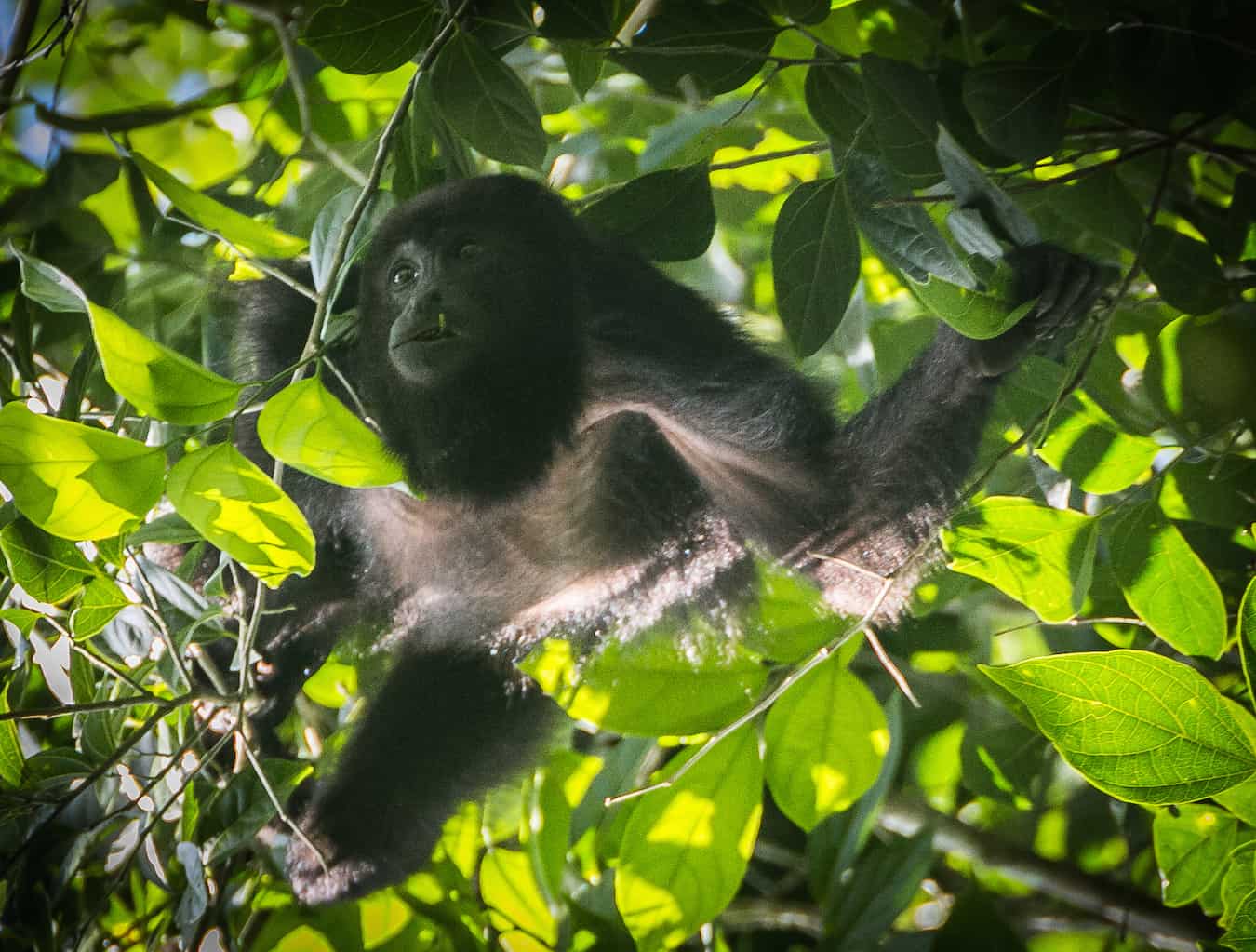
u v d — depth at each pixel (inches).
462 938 332.2
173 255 286.2
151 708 280.8
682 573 349.4
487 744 364.8
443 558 357.1
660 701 303.1
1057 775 356.8
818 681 295.7
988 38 278.5
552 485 343.3
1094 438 270.1
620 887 273.1
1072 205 277.7
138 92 323.0
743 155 370.9
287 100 305.3
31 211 276.7
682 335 348.8
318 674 372.5
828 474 320.8
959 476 288.8
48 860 265.9
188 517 199.8
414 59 266.4
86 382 250.1
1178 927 330.6
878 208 241.6
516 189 327.3
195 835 266.1
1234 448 295.6
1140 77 255.1
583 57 265.0
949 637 346.0
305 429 200.8
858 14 314.5
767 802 345.4
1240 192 270.7
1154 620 256.8
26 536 233.6
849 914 280.7
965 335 257.4
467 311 311.3
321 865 339.0
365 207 238.4
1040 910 344.2
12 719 247.6
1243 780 196.5
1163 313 302.4
